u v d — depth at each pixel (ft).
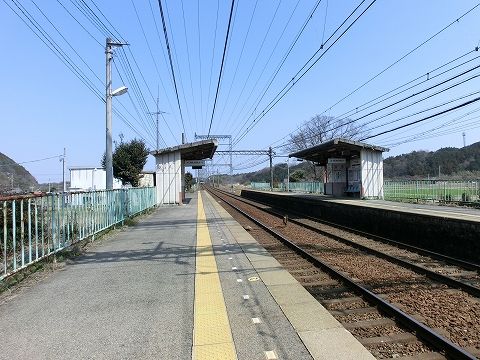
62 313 20.03
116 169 132.57
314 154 135.85
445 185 104.32
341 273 29.40
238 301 21.61
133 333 17.34
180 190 113.70
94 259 33.60
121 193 58.44
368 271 31.81
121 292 23.54
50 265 30.27
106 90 64.90
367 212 60.29
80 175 128.57
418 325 18.02
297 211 102.73
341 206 71.41
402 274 30.68
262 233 56.13
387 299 24.00
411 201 102.89
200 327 17.90
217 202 143.74
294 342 16.17
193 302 21.45
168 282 25.70
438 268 33.83
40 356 15.25
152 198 98.78
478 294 24.45
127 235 49.24
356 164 118.73
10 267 26.07
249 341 16.33
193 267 30.19
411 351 16.40
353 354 15.05
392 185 115.34
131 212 67.15
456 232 39.81
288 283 25.39
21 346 16.16
